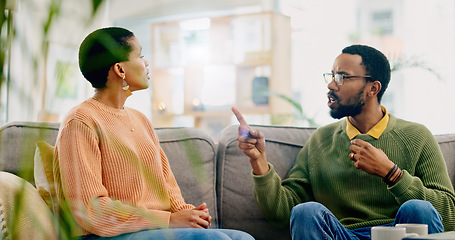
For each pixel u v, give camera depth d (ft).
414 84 12.96
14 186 3.95
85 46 4.37
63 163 4.02
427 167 5.57
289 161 6.33
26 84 1.45
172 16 14.42
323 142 6.10
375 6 13.74
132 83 4.69
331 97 5.97
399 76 13.17
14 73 1.50
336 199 5.75
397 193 5.08
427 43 13.00
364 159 5.14
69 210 2.02
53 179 4.27
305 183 6.02
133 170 4.42
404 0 13.35
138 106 7.04
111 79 4.66
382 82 5.87
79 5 1.32
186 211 4.66
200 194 5.92
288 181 6.04
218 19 13.74
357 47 5.96
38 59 1.40
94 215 3.88
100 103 4.64
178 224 4.52
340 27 13.93
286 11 14.14
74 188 3.89
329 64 13.97
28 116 1.48
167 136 6.11
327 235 4.42
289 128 6.66
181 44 14.40
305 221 4.46
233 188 6.13
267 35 13.52
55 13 1.31
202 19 14.07
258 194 5.60
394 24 13.60
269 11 13.17
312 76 14.03
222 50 13.93
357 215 5.60
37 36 1.39
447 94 12.65
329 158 5.92
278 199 5.66
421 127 5.82
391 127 5.81
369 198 5.58
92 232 3.93
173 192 5.19
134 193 4.42
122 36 4.61
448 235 3.13
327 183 5.84
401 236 3.19
